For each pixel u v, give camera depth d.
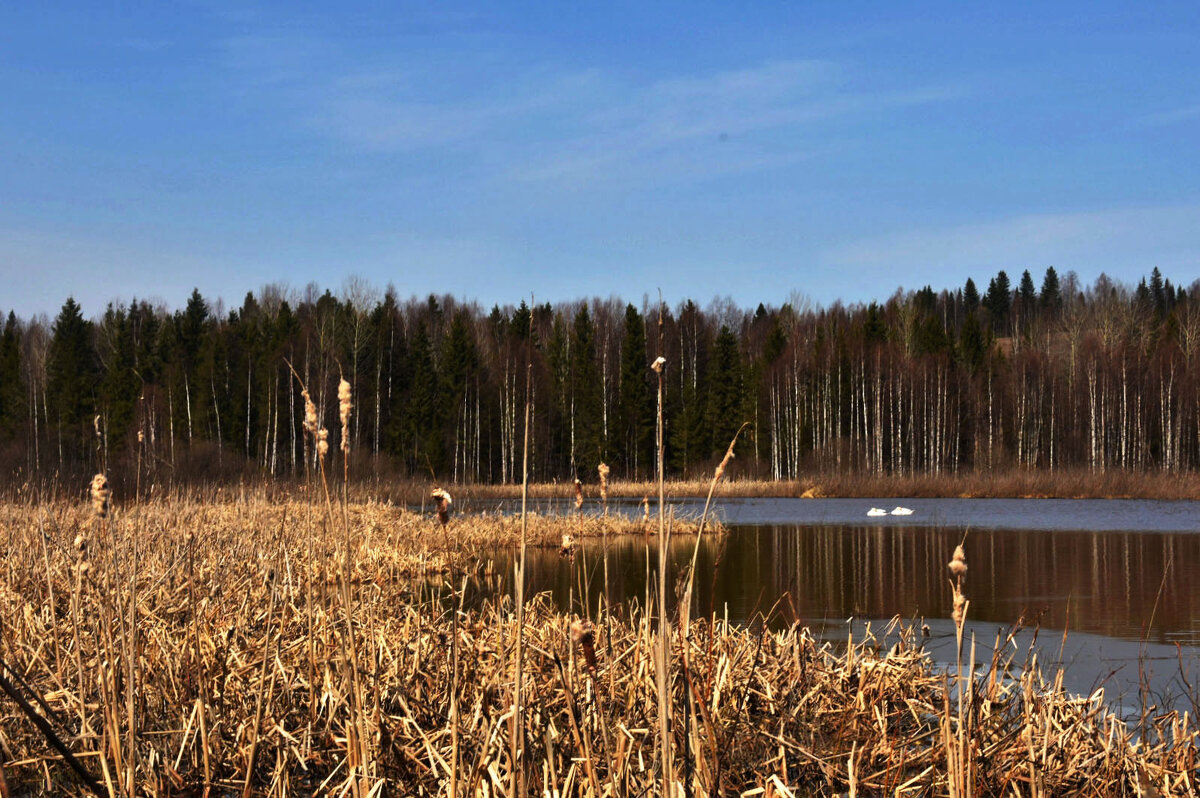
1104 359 55.53
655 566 16.30
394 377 53.81
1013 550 20.39
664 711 3.09
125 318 63.25
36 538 9.39
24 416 51.62
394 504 25.39
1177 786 4.89
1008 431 58.00
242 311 77.75
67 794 4.65
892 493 43.62
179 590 7.69
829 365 57.59
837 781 4.99
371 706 5.06
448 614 7.43
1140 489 41.06
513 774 3.42
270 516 11.98
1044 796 4.46
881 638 10.20
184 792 4.75
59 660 5.28
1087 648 9.90
